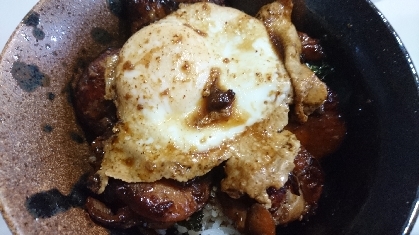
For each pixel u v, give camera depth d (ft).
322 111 0.60
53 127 0.53
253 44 0.58
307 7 0.61
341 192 0.58
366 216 0.50
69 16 0.57
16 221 0.44
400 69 0.54
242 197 0.56
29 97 0.51
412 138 0.50
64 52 0.56
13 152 0.47
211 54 0.55
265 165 0.52
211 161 0.51
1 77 0.49
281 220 0.57
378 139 0.53
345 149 0.60
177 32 0.54
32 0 0.82
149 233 0.58
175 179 0.51
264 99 0.55
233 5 0.67
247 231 0.55
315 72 0.63
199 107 0.52
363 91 0.56
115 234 0.54
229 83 0.54
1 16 0.79
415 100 0.51
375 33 0.56
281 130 0.56
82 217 0.51
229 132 0.53
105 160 0.52
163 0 0.61
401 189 0.48
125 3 0.62
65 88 0.56
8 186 0.45
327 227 0.56
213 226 0.62
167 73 0.51
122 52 0.54
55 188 0.50
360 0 0.58
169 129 0.51
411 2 0.86
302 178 0.58
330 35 0.60
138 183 0.51
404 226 0.46
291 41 0.59
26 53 0.52
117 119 0.55
